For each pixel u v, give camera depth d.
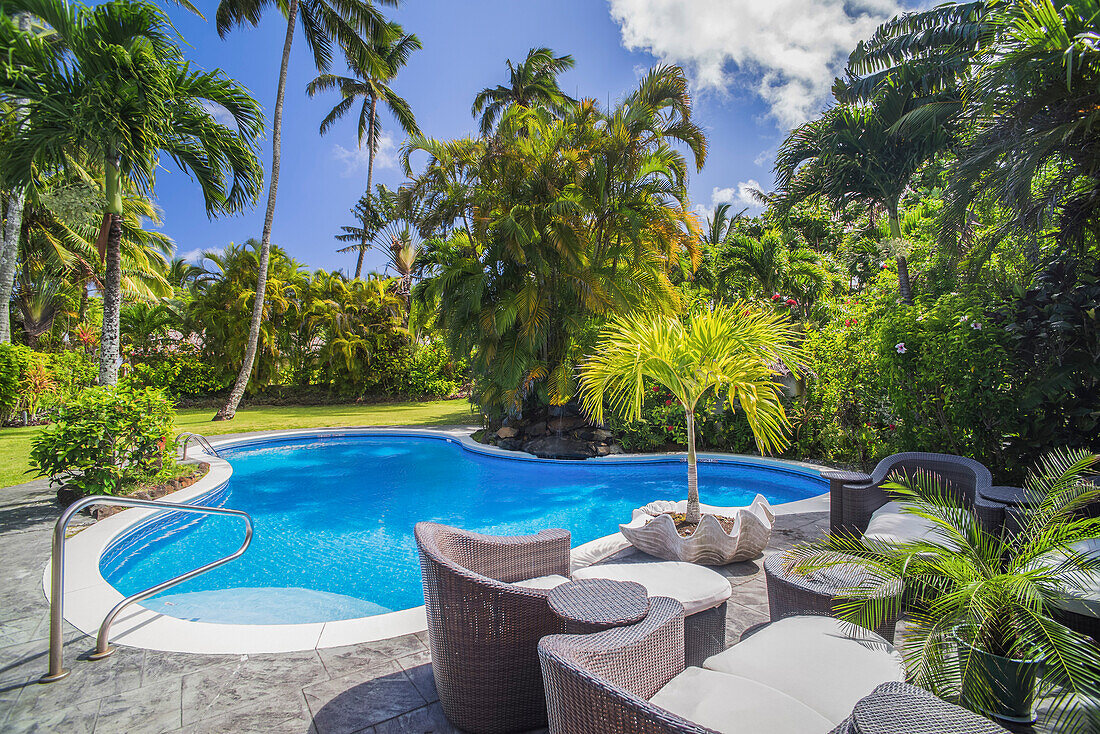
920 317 6.23
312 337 21.39
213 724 2.25
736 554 3.99
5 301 12.77
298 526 6.12
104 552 4.69
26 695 2.47
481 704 2.12
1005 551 2.25
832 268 17.41
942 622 1.89
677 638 1.83
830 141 14.28
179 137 8.02
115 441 5.92
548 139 10.79
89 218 13.41
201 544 5.51
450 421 15.14
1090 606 2.04
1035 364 5.25
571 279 10.20
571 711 1.28
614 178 10.59
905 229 14.16
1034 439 5.24
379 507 6.95
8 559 4.31
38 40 6.70
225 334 19.94
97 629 3.14
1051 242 5.78
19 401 12.76
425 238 11.31
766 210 22.64
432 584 2.17
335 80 28.12
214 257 20.53
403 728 2.20
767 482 7.96
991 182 5.83
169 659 2.79
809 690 1.73
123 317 20.55
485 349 10.27
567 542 2.99
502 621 2.10
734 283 15.83
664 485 7.99
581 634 1.63
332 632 3.07
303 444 12.09
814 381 8.14
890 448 6.99
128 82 6.97
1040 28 4.70
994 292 6.16
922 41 12.55
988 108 5.45
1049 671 1.71
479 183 10.83
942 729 1.10
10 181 7.38
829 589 2.29
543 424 10.71
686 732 1.02
